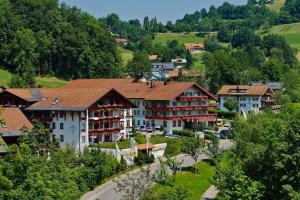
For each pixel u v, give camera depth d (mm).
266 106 192625
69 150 95000
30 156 52844
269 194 62281
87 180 88000
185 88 153000
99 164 92312
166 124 150750
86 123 119500
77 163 91750
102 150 103562
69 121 120688
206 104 160000
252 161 65250
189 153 101250
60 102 123562
